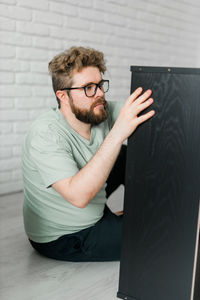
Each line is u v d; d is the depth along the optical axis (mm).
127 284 1380
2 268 1592
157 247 1296
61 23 2674
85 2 2809
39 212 1585
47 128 1421
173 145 1214
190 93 1158
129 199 1332
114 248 1616
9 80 2453
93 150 1554
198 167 1178
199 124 1157
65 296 1400
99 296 1408
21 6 2428
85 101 1410
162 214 1270
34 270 1585
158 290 1314
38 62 2584
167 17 3611
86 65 1397
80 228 1586
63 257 1653
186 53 3959
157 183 1265
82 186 1293
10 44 2418
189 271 1239
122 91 3293
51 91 2693
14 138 2553
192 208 1207
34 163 1418
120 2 3094
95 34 2939
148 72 1218
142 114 1264
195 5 3928
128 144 1303
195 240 1214
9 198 2488
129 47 3271
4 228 1997
